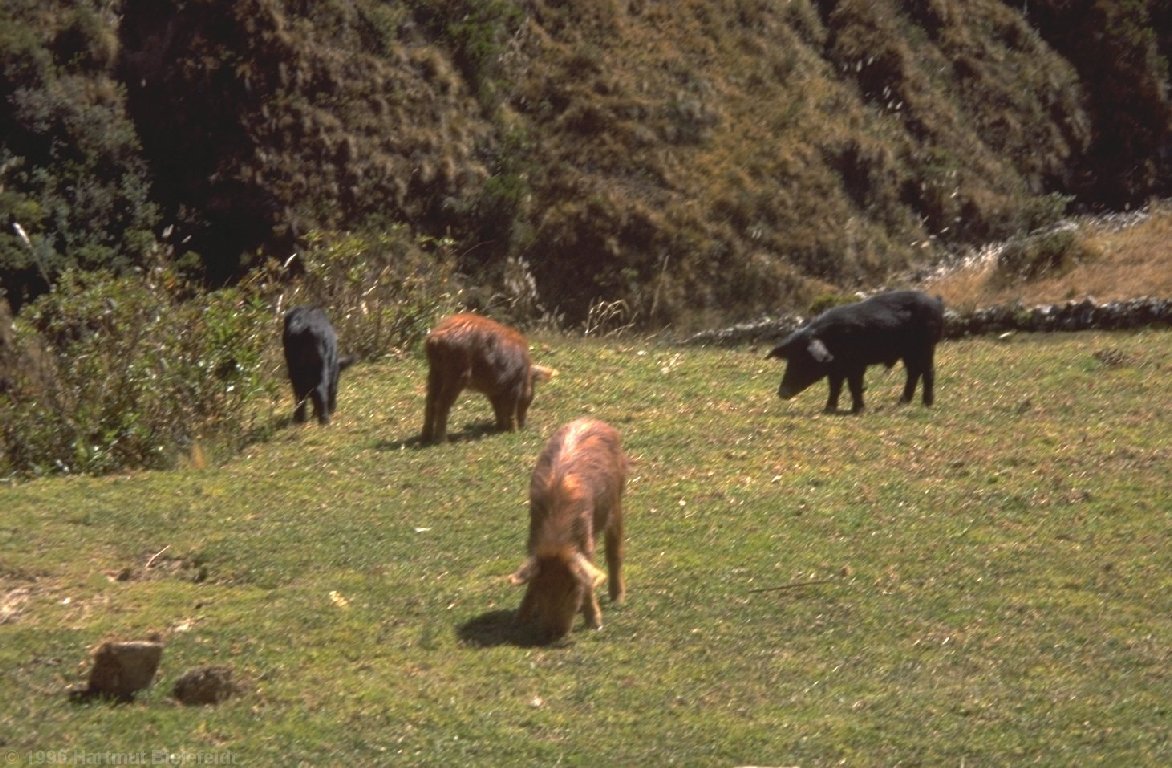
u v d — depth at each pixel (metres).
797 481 11.99
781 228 34.25
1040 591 9.46
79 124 31.81
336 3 34.81
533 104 35.69
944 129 38.19
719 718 7.39
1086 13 41.97
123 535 10.65
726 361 17.69
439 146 33.84
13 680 7.89
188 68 33.47
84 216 31.00
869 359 14.26
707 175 34.78
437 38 35.78
